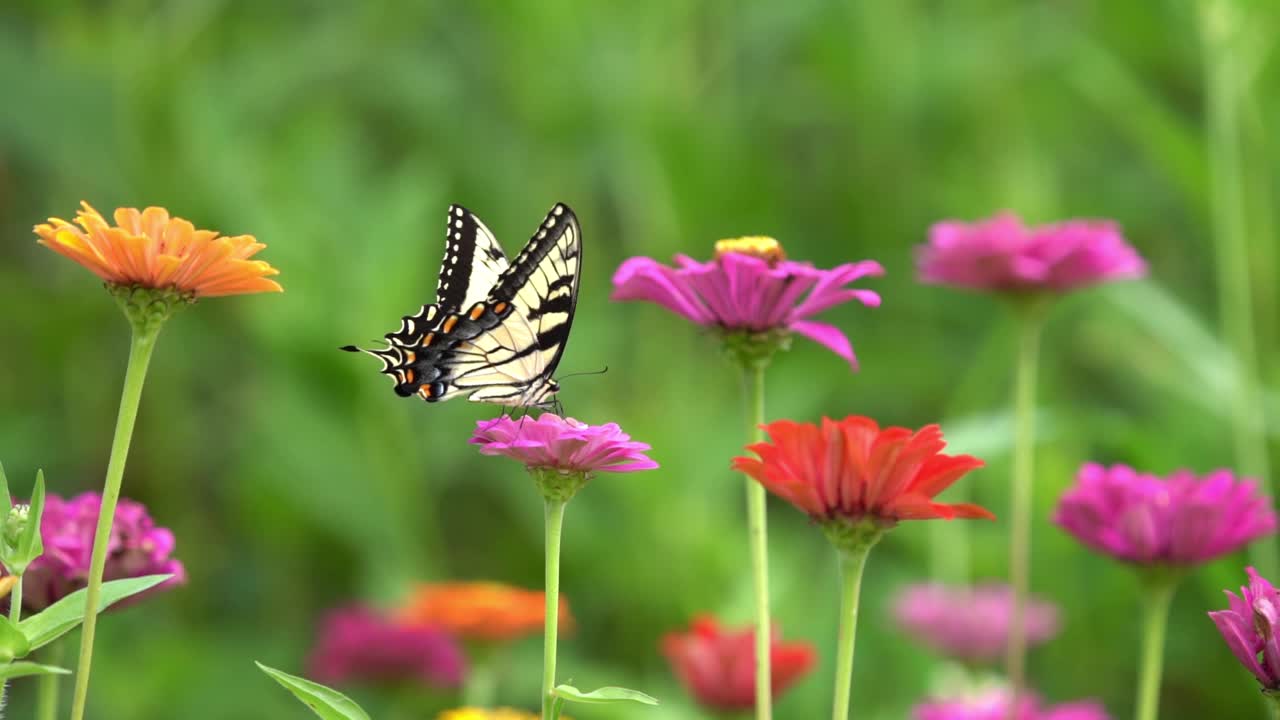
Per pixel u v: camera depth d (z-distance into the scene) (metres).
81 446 2.53
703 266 1.55
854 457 1.48
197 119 2.32
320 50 2.59
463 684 1.83
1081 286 1.74
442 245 2.59
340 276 2.21
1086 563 2.10
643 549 2.12
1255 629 1.47
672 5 2.56
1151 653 1.60
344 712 1.47
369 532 2.18
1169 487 1.61
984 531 2.13
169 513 2.46
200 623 2.34
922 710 1.80
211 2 2.53
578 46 2.45
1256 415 1.88
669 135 2.45
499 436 1.50
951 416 2.25
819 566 2.29
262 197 2.28
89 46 2.41
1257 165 2.14
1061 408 2.35
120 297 1.48
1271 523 1.59
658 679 2.07
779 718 1.93
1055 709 1.83
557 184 2.55
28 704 1.97
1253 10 1.88
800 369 2.46
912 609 1.91
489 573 2.44
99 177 2.34
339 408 2.19
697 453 2.20
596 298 2.56
